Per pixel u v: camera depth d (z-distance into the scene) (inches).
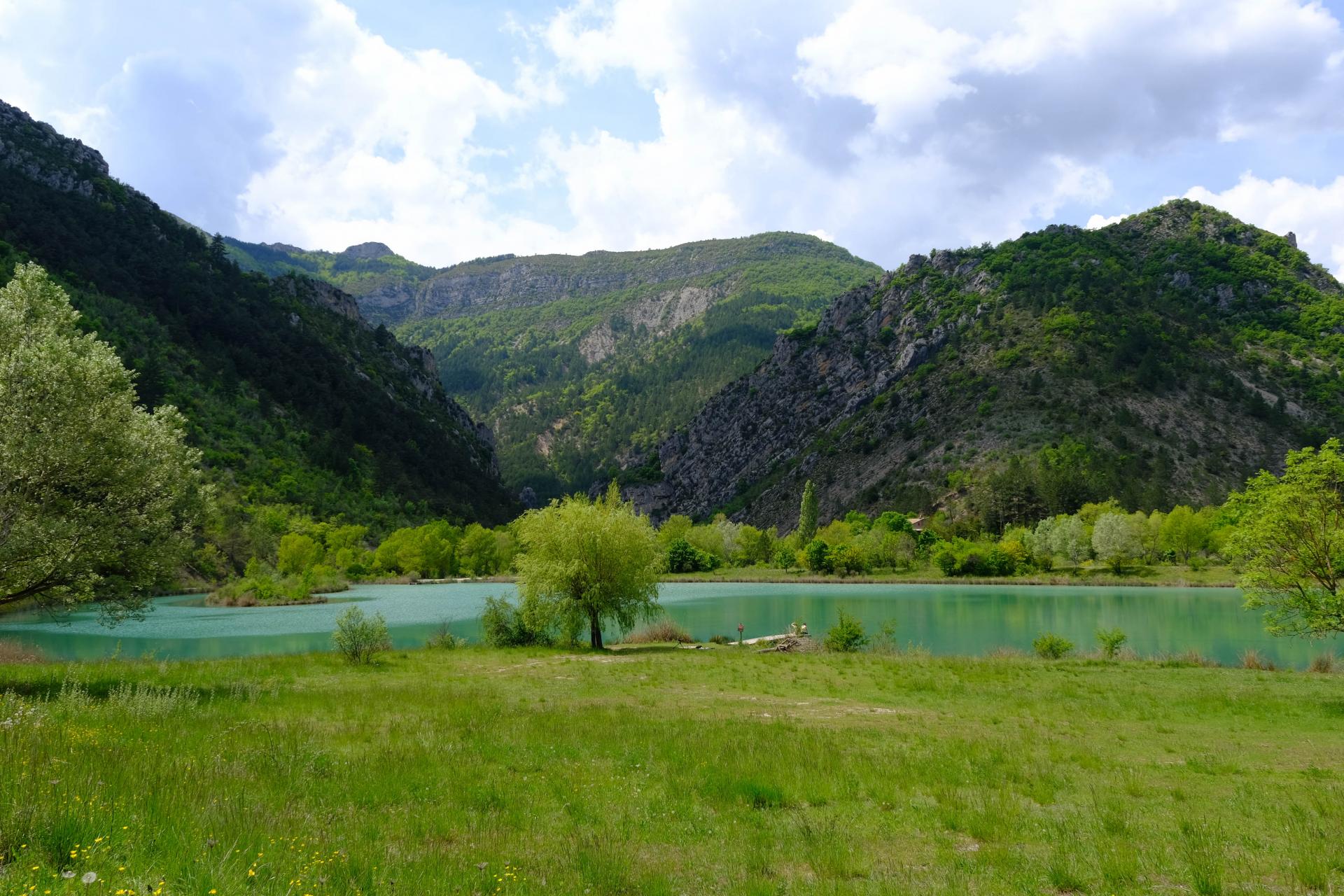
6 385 904.3
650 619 1972.2
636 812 489.7
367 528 6146.7
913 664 1499.8
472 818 458.3
